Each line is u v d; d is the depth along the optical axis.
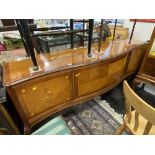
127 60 1.57
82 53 1.36
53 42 1.93
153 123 0.74
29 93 0.98
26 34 0.88
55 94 1.15
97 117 1.59
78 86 1.26
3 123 1.01
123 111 1.68
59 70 1.03
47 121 1.39
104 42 1.73
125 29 2.38
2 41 2.34
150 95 1.98
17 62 1.14
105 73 1.39
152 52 1.65
